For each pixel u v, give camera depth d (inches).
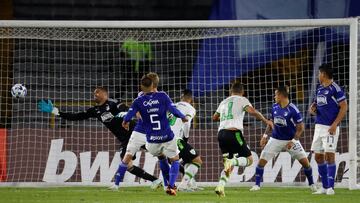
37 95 2214.6
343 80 2075.5
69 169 1868.8
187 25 1722.4
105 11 2556.6
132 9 2559.1
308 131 1891.0
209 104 2052.2
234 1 2374.5
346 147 1835.6
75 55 2308.1
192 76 2140.7
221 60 2158.0
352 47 1636.3
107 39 2064.5
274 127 1612.9
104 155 1872.5
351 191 1603.1
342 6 2290.8
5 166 1868.8
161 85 2278.5
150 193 1513.3
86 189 1701.5
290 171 1833.2
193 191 1620.3
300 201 1291.8
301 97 2025.1
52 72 2284.7
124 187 1792.6
